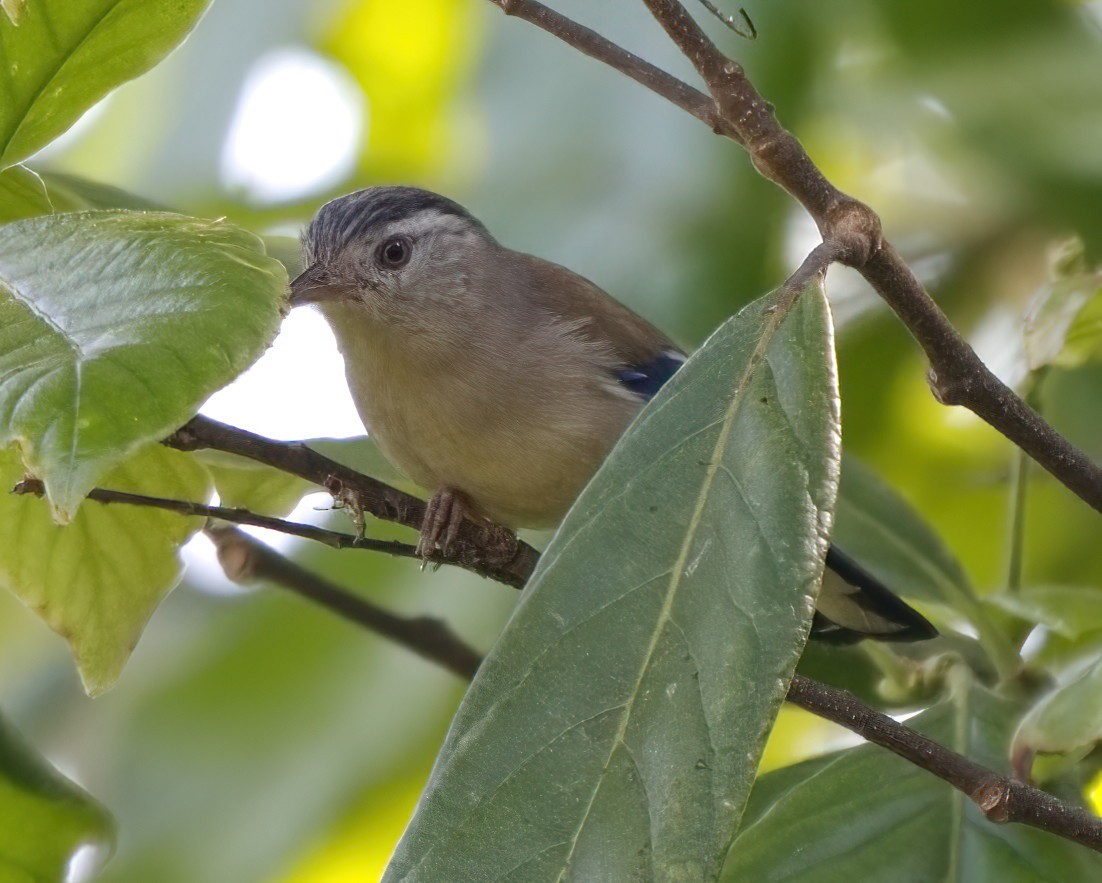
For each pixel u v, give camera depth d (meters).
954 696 7.85
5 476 7.28
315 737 10.57
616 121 9.80
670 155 9.69
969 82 10.05
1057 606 8.36
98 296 5.45
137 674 11.46
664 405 5.19
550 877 4.59
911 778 6.98
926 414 11.48
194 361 5.12
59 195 7.98
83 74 6.46
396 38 12.49
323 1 12.16
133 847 10.50
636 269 9.76
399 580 10.74
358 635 10.74
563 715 4.77
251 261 5.52
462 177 11.84
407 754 10.28
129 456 4.87
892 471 11.54
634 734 4.69
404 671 10.55
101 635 7.77
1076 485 6.32
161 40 6.48
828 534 4.76
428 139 12.66
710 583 4.81
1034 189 10.08
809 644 9.36
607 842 4.59
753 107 5.79
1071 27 10.22
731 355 5.21
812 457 4.90
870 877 6.63
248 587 10.38
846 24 9.98
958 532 11.41
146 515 7.64
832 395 5.02
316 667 10.75
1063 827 5.80
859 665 9.32
